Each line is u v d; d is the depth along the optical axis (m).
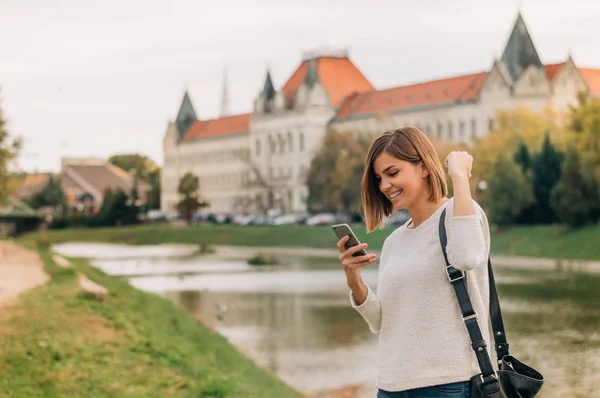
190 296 40.28
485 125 117.44
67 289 19.61
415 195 5.02
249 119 166.00
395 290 4.96
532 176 70.75
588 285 39.50
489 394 4.73
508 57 116.19
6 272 23.72
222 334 26.62
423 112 125.62
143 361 13.69
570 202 61.66
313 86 146.25
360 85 150.88
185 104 187.88
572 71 117.06
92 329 15.36
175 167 186.88
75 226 133.88
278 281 48.28
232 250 87.31
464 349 4.82
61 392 11.41
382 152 5.04
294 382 19.14
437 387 4.84
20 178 47.84
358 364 21.42
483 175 78.75
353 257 5.03
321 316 31.75
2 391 11.13
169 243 103.50
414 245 4.99
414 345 4.86
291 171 150.25
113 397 11.48
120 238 110.75
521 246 62.75
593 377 18.59
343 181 106.69
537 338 24.09
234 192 168.00
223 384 12.66
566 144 70.19
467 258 4.68
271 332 27.44
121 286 26.34
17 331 14.53
